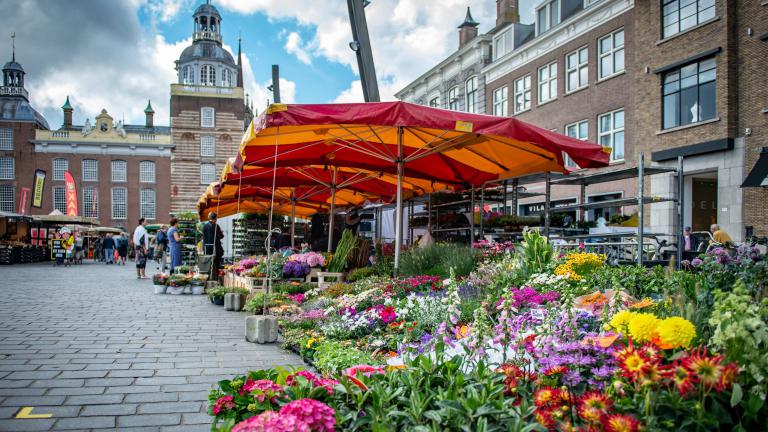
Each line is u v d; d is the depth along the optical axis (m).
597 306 4.26
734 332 1.85
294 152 9.22
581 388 2.19
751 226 13.73
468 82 26.86
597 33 19.19
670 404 1.78
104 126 54.19
